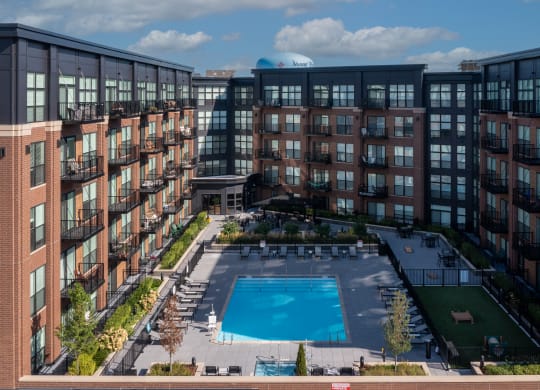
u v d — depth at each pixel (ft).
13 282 98.17
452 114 216.54
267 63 295.28
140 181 173.47
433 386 89.97
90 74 132.57
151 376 92.84
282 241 193.06
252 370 107.55
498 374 95.96
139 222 169.27
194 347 118.93
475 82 212.02
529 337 122.01
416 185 221.46
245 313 140.05
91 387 92.73
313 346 118.62
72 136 122.83
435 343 116.37
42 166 108.37
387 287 151.12
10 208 97.91
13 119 97.25
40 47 106.83
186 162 231.09
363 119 231.50
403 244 198.90
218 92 263.08
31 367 104.63
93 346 103.81
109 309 136.67
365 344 119.03
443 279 157.69
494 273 157.69
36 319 106.01
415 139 220.43
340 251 186.19
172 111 210.38
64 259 119.24
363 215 228.02
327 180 244.01
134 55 163.22
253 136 258.98
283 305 145.07
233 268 174.09
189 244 193.06
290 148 251.60
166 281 159.33
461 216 218.79
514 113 151.02
